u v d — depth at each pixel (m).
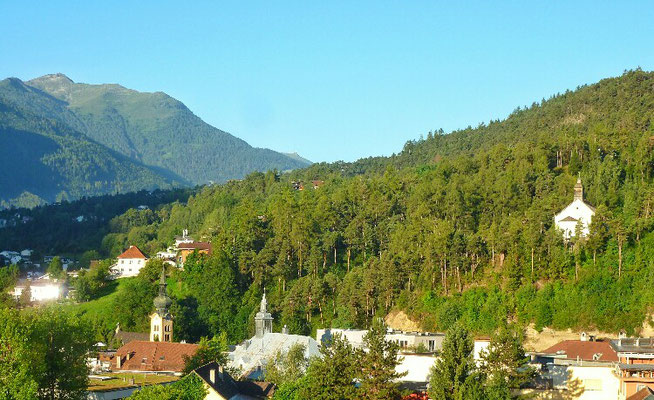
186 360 180.38
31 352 124.00
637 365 130.12
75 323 138.88
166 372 182.62
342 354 137.62
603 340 184.12
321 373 136.75
